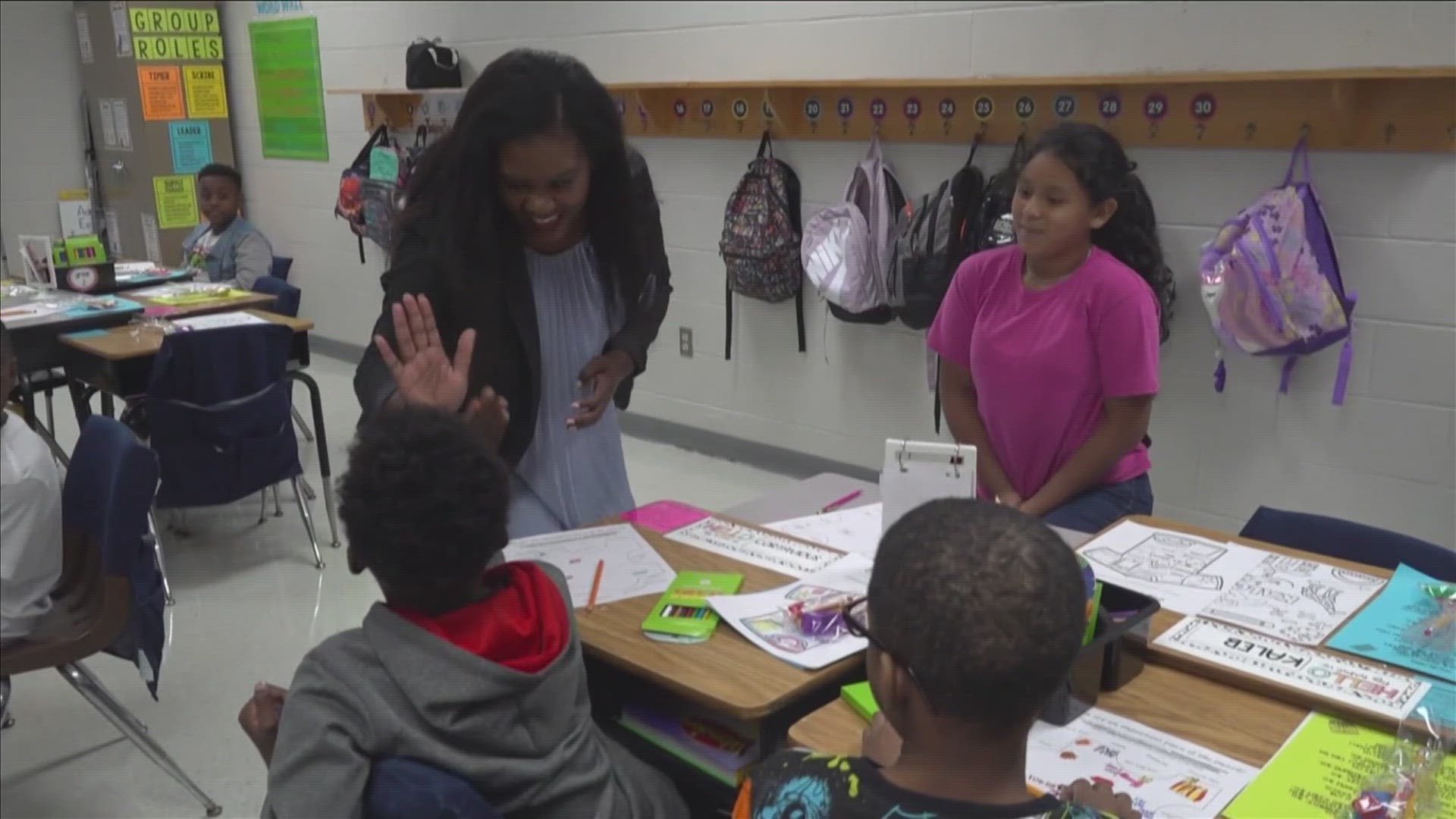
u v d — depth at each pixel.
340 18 5.50
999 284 2.20
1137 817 1.07
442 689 1.18
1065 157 2.02
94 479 2.26
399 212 1.78
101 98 6.48
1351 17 2.65
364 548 1.21
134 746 2.49
